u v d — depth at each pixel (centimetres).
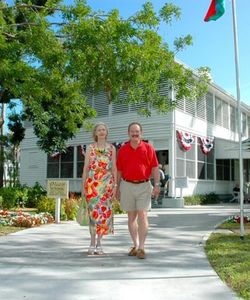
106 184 711
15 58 1160
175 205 2111
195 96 1570
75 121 1564
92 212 712
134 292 497
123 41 1169
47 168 2880
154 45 1243
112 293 492
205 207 2139
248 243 841
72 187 2712
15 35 1199
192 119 2522
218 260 670
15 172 3027
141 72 1234
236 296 482
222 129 2958
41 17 1185
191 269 613
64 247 791
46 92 1211
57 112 1438
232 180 3009
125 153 709
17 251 746
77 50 1161
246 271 588
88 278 557
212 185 2723
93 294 487
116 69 1215
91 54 1156
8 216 1202
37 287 513
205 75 1568
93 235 720
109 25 1142
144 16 1232
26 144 3031
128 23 1165
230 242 852
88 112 1515
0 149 2675
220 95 2911
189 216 1473
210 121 2767
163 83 1499
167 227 1128
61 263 648
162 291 502
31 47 1162
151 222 1258
